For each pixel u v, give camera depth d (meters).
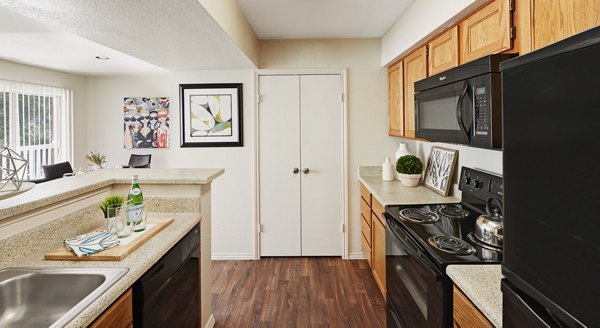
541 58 0.66
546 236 0.66
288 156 3.45
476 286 1.06
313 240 3.50
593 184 0.54
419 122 2.19
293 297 2.65
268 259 3.47
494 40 1.45
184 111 3.39
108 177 1.96
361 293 2.71
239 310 2.46
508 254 0.79
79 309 0.92
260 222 3.49
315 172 3.46
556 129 0.62
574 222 0.58
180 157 3.43
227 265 3.31
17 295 1.13
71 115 5.37
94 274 1.15
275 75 3.38
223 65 3.16
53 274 1.16
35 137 4.82
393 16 2.71
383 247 2.46
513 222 0.77
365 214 3.14
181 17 1.70
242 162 3.43
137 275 1.18
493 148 1.31
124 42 2.26
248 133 3.42
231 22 2.16
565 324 0.62
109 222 1.53
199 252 1.96
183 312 1.68
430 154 2.87
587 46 0.54
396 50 2.81
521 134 0.73
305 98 3.40
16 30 2.98
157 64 3.11
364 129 3.40
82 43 3.48
